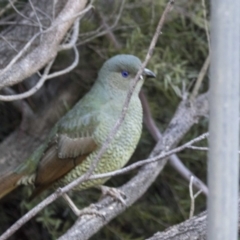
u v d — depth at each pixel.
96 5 11.19
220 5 4.52
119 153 9.24
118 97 9.32
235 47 4.53
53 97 12.27
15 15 11.26
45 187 9.71
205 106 9.99
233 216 4.62
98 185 9.38
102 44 11.74
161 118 13.18
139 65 9.34
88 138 9.32
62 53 11.97
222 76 4.55
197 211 13.17
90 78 12.25
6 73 7.64
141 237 12.77
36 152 9.82
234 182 4.60
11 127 13.40
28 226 13.80
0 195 9.74
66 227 12.56
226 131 4.57
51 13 10.21
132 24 11.73
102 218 8.58
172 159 11.76
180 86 12.29
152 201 13.66
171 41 12.28
